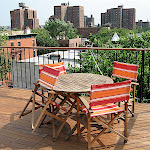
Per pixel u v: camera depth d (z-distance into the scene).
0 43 25.52
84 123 3.10
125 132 3.20
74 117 4.12
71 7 147.75
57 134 3.31
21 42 35.12
